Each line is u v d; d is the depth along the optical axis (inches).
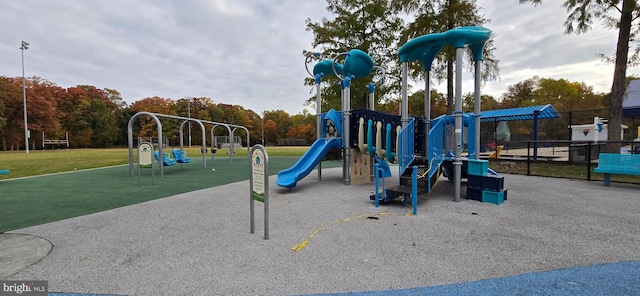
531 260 106.9
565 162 440.5
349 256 112.0
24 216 174.2
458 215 169.3
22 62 1423.5
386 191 196.7
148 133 2126.0
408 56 227.8
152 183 290.2
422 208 187.2
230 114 2454.5
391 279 93.7
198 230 146.2
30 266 106.5
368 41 581.9
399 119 287.1
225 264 106.4
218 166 507.2
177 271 101.4
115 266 106.0
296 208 190.7
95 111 2297.0
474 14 438.0
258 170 134.2
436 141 220.5
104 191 257.6
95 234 141.2
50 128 1845.5
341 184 290.2
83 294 87.7
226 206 197.8
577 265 102.7
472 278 94.0
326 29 594.9
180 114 2214.6
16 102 1658.5
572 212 173.5
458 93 203.8
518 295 84.0
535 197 217.0
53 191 258.5
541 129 1283.2
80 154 1052.5
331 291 87.2
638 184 267.3
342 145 291.9
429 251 115.8
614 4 343.0
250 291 87.9
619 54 356.2
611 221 154.2
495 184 199.6
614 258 108.2
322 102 629.9
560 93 1620.3
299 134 2625.5
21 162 630.5
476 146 226.8
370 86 335.9
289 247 122.1
